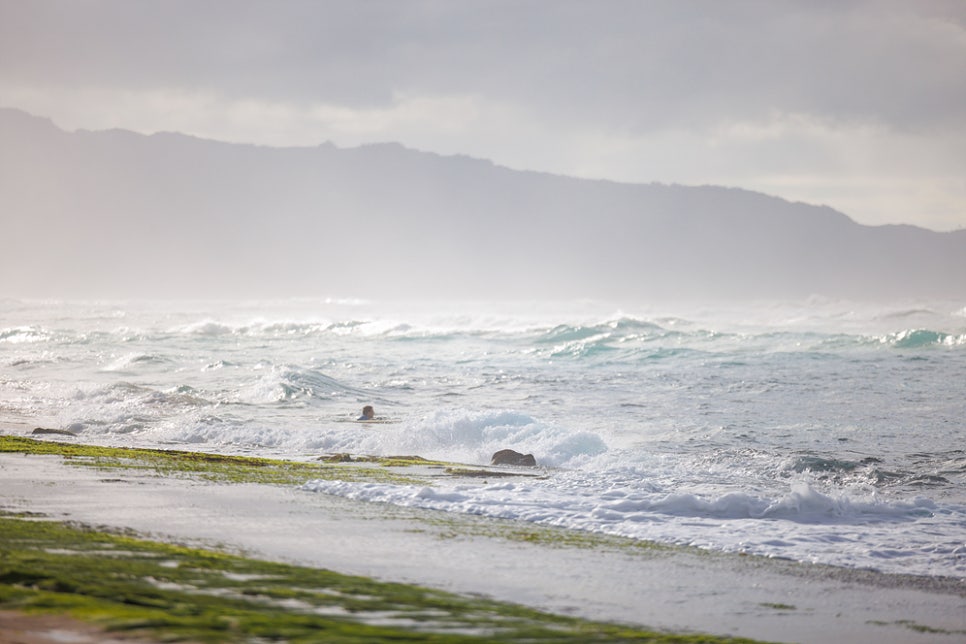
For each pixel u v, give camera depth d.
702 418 77.06
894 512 38.88
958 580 27.31
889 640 20.42
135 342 164.25
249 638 14.32
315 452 60.31
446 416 69.19
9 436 57.66
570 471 52.25
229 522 29.86
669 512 37.12
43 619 14.67
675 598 23.09
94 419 73.56
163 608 16.06
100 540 24.23
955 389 93.31
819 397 89.38
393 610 18.06
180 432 68.12
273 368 114.94
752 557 29.48
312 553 25.33
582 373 114.12
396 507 35.75
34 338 168.75
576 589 23.22
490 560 26.16
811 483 50.62
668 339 161.50
